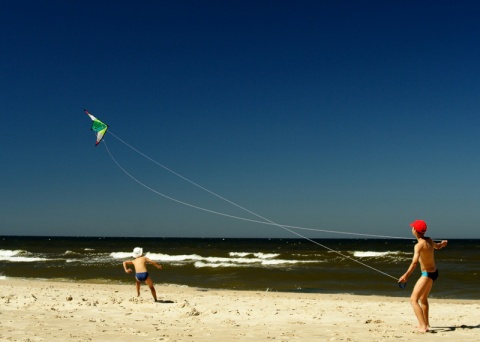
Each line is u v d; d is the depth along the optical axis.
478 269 27.47
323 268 27.67
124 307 10.70
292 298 14.64
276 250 62.44
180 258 35.78
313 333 7.57
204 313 9.97
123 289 16.20
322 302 12.81
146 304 11.23
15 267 27.44
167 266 28.19
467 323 8.59
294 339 6.96
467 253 50.12
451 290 18.67
